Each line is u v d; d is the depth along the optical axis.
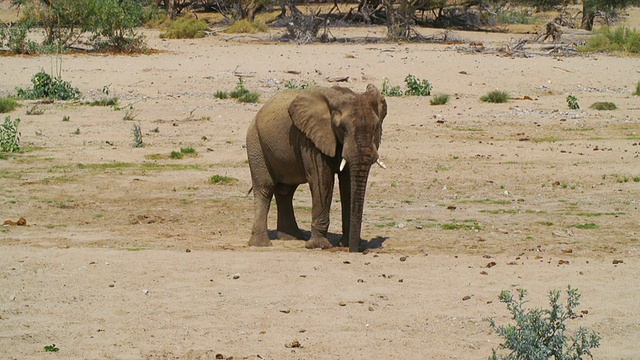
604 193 17.30
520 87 33.06
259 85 32.25
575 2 78.88
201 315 9.22
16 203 15.73
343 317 9.16
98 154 20.78
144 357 8.04
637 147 22.14
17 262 11.20
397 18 53.09
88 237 13.08
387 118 26.27
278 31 58.03
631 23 67.25
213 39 51.78
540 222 14.52
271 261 11.45
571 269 11.21
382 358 8.03
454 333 8.69
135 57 39.50
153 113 26.69
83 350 8.21
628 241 13.12
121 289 10.10
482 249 12.47
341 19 64.62
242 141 22.81
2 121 24.84
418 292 10.05
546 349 7.00
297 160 12.11
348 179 12.23
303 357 8.05
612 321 9.12
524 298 9.77
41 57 38.47
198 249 12.27
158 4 69.69
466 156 21.06
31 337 8.55
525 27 66.50
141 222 14.44
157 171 19.12
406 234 13.52
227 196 16.78
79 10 41.41
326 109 11.54
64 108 27.39
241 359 8.00
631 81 35.19
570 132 24.33
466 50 44.00
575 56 43.28
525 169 19.61
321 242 12.29
